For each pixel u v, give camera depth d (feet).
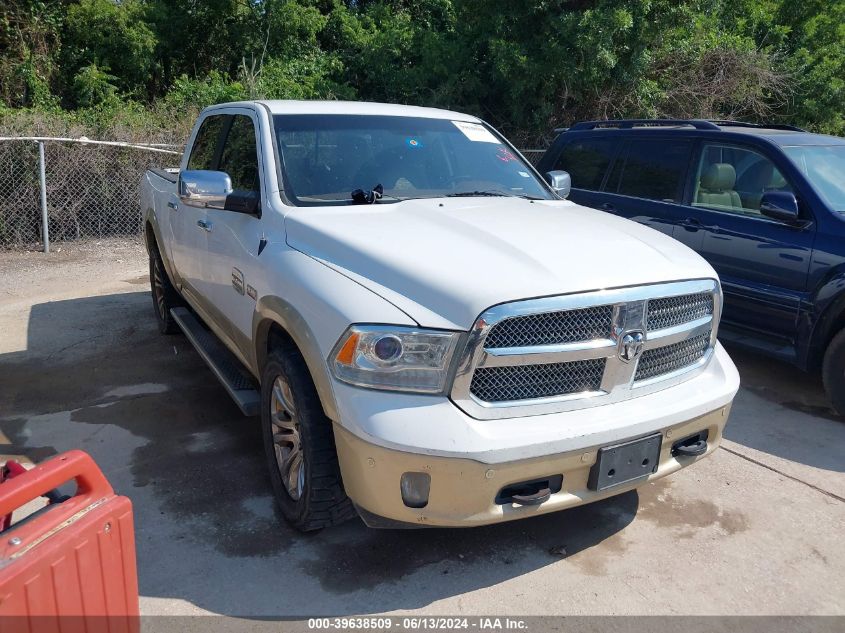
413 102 57.93
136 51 57.67
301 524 10.55
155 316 22.85
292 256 10.89
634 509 12.23
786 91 56.03
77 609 6.37
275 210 12.03
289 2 62.69
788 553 11.05
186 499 12.01
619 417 9.53
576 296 9.16
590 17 45.85
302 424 10.02
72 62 57.26
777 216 16.93
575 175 23.71
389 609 9.52
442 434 8.59
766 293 17.38
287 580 10.02
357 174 13.09
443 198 13.10
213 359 15.08
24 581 5.84
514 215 12.10
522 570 10.44
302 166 12.85
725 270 18.52
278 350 10.82
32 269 30.07
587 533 11.46
